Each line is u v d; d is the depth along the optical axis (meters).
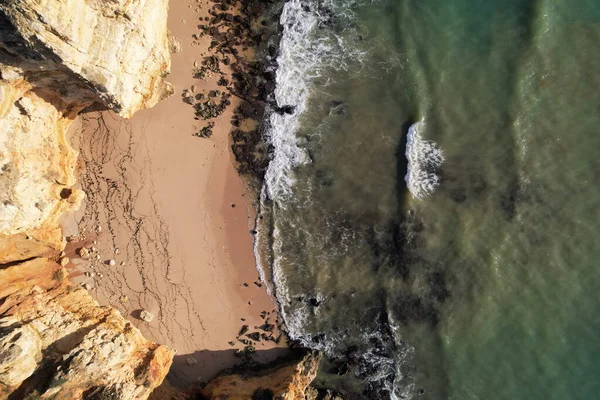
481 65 17.05
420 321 17.02
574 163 16.84
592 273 16.64
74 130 16.22
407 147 17.06
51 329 13.46
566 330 16.58
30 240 15.17
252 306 17.02
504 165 17.03
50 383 12.17
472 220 17.06
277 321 17.06
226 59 16.78
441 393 16.77
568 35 16.81
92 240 16.52
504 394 16.56
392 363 17.02
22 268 15.02
